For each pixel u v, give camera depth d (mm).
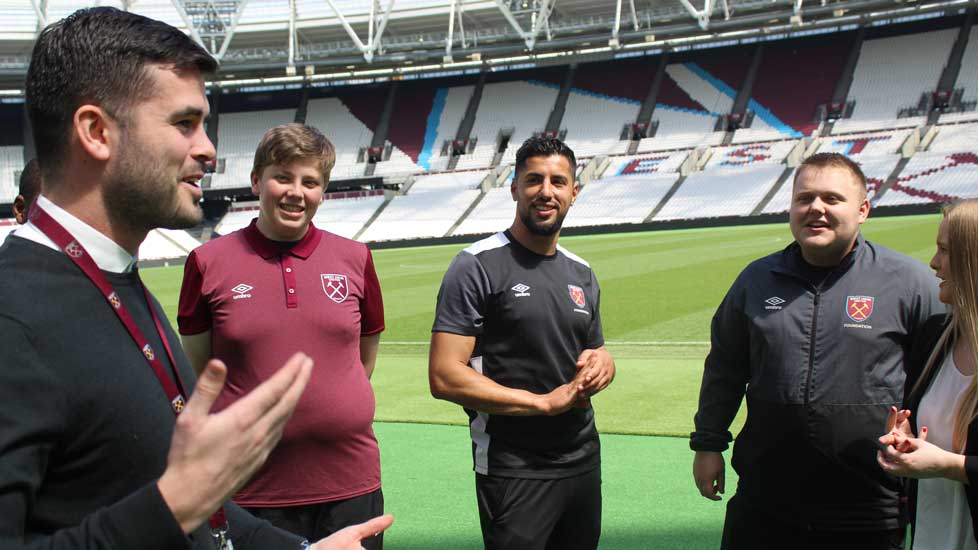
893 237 20219
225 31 38625
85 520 1033
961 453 2152
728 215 32438
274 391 1059
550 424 2678
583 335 2855
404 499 4426
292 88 46000
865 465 2492
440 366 2680
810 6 35469
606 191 37250
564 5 37375
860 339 2486
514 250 2795
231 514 1648
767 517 2678
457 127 43938
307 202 2744
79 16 1255
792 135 37000
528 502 2637
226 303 2680
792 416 2551
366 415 2777
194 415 1033
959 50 36250
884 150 33531
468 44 40375
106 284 1264
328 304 2758
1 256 1202
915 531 2373
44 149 1263
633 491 4414
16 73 38531
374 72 42812
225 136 45500
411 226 38344
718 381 2898
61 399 1125
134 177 1258
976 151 31719
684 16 36875
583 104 42469
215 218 43719
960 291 2141
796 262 2652
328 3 36938
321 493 2646
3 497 1022
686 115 40000
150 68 1252
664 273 17109
